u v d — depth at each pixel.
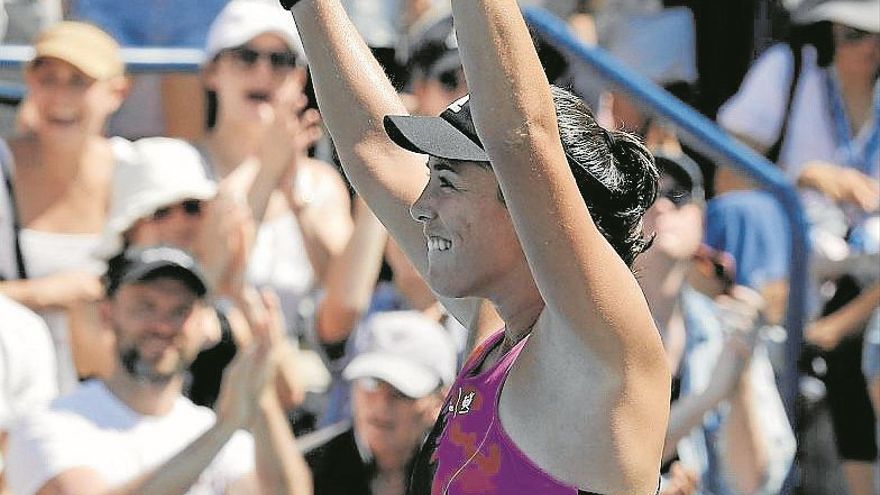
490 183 8.65
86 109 15.28
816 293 17.84
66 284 14.84
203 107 17.25
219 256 14.91
